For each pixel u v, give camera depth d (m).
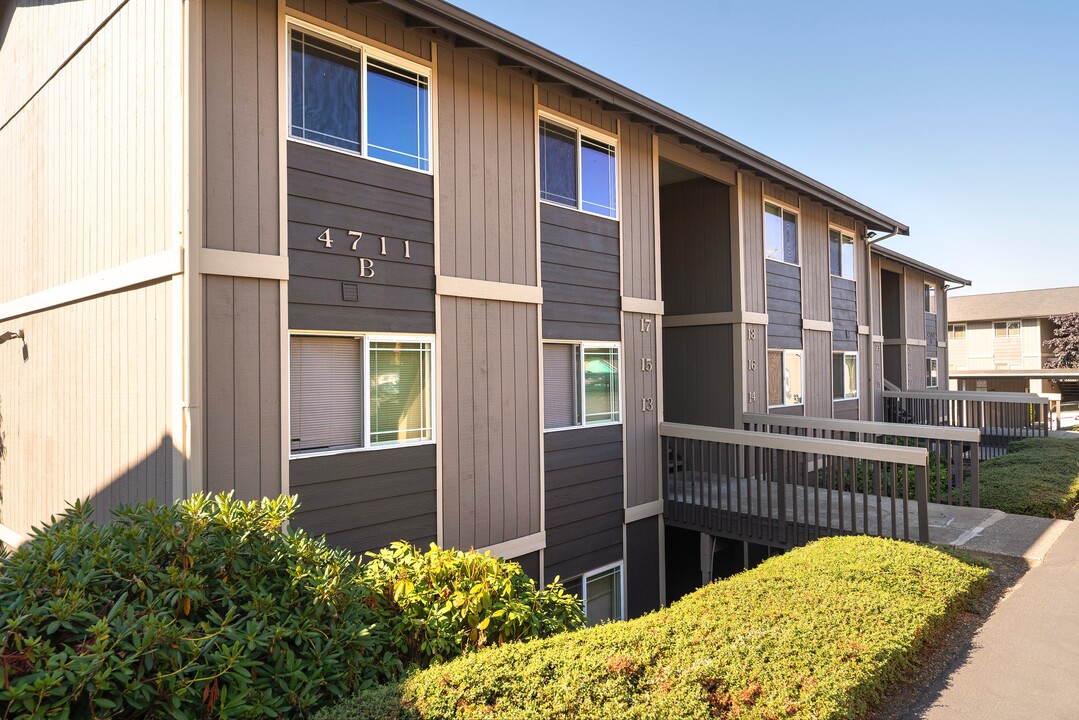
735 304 11.26
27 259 8.29
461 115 6.89
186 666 2.85
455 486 6.75
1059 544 6.66
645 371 9.25
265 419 5.33
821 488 10.72
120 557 3.24
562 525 7.91
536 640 3.80
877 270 17.56
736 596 4.52
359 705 3.12
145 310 5.64
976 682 3.82
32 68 8.26
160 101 5.45
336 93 5.92
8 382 8.88
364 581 3.99
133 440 5.81
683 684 3.18
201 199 5.02
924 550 5.72
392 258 6.25
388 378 6.27
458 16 6.07
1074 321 33.16
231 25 5.22
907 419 17.66
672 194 12.16
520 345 7.48
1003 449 14.45
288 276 5.49
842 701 3.16
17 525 8.45
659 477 9.35
